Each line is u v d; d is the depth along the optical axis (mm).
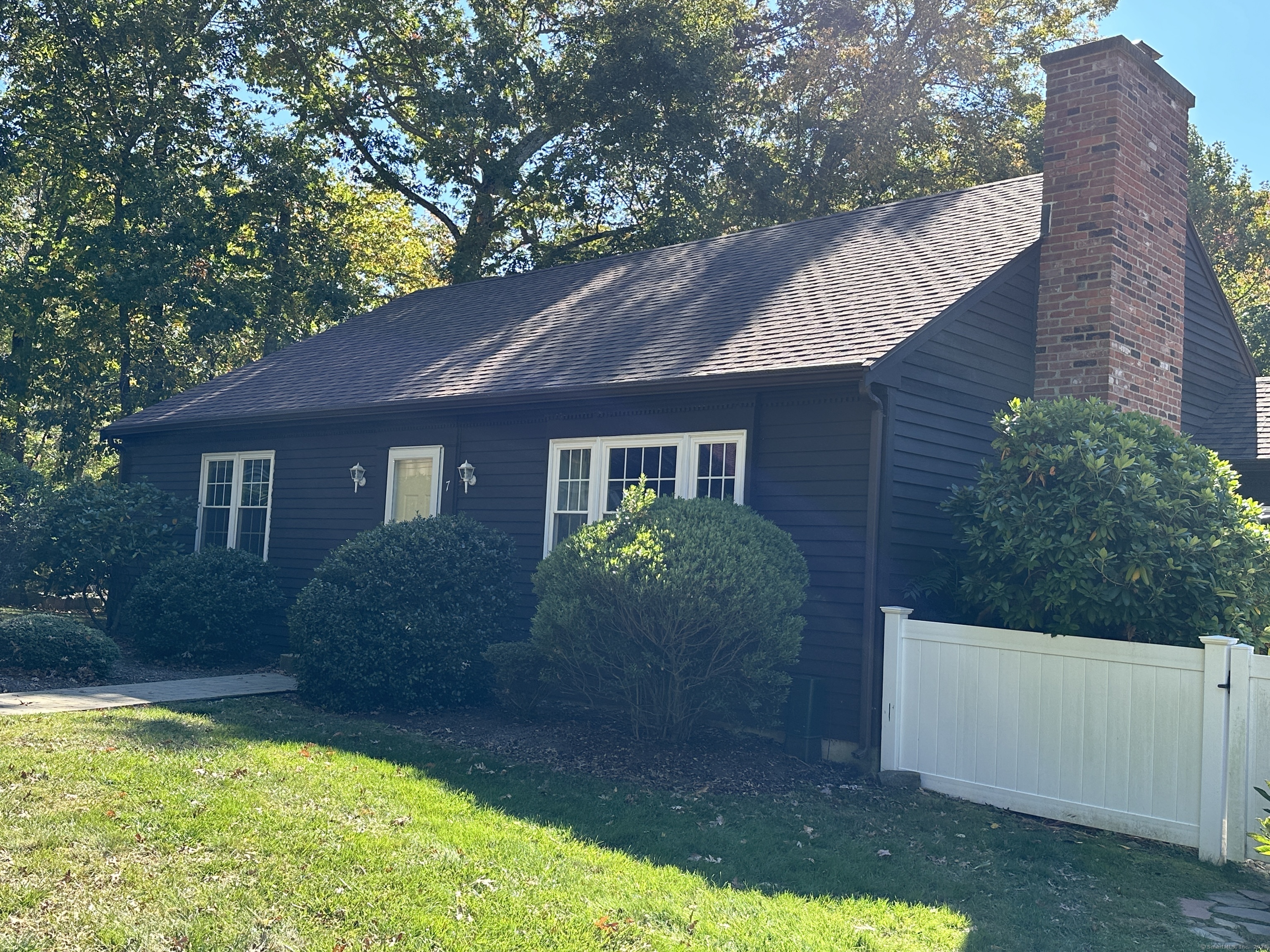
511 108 23797
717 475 9633
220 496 15430
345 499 13500
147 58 22109
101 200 24234
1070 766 7078
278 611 14070
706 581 7598
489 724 9273
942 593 8578
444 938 4430
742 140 26109
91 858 5051
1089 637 7426
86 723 8070
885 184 26297
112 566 15438
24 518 14414
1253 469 11156
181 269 21000
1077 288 10273
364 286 27984
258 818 5777
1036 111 26500
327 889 4848
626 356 10578
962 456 9445
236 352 28094
